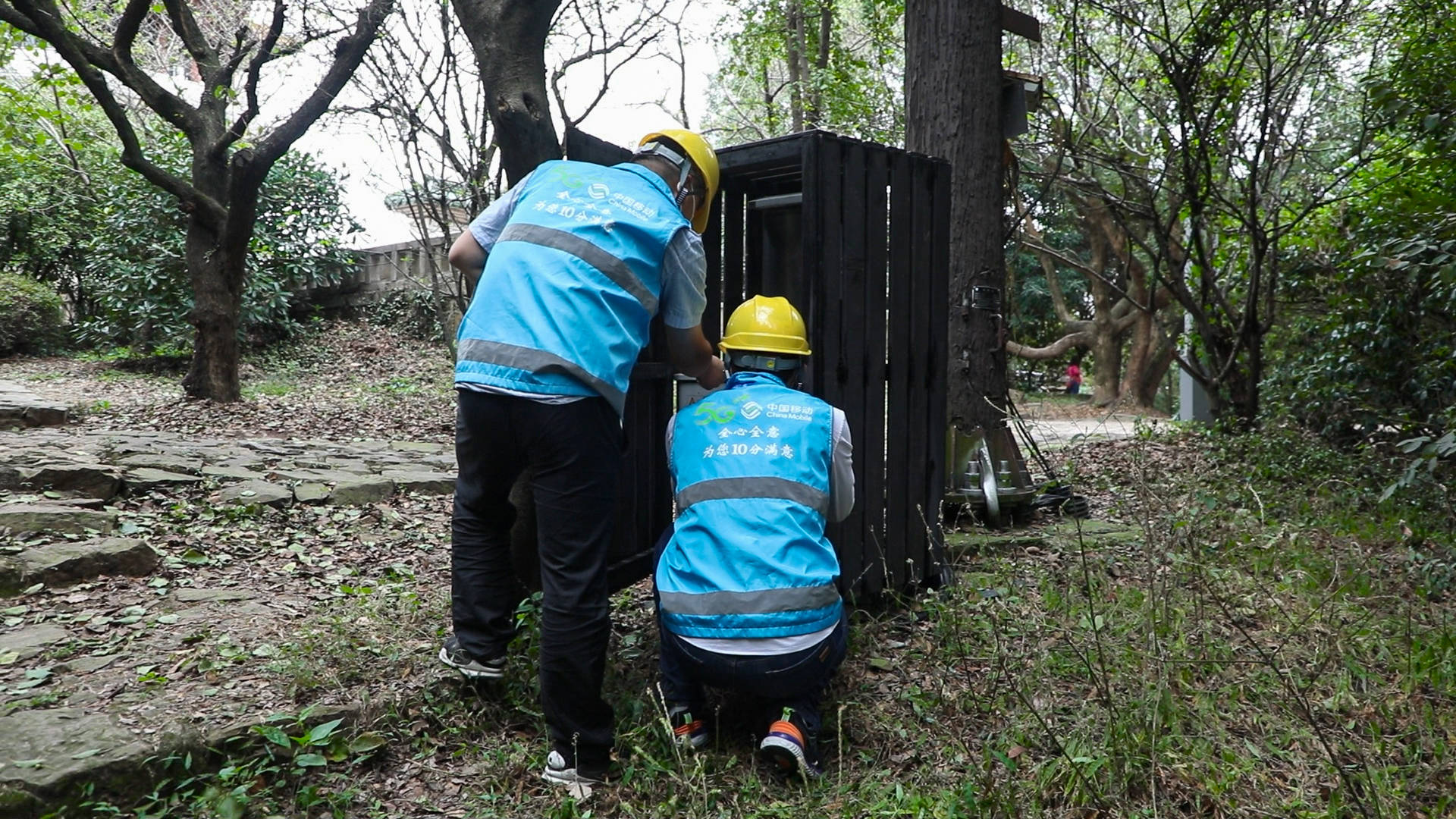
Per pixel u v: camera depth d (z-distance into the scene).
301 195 14.64
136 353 13.30
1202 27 7.73
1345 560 4.19
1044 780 2.44
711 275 3.76
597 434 2.46
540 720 2.77
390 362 13.66
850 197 3.42
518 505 3.18
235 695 2.66
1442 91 5.80
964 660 3.12
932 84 5.53
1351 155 7.20
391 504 5.28
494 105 3.65
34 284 14.10
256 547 4.28
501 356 2.42
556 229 2.50
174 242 12.63
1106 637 3.29
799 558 2.61
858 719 2.89
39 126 11.73
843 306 3.40
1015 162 5.99
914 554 3.81
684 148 2.79
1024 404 13.74
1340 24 7.79
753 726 2.89
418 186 9.70
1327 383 7.49
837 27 14.56
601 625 2.49
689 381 3.63
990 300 5.39
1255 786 2.48
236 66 9.43
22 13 8.07
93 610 3.37
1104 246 19.59
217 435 7.68
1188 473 5.58
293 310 15.55
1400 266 4.72
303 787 2.37
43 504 4.30
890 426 3.66
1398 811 2.31
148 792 2.26
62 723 2.41
